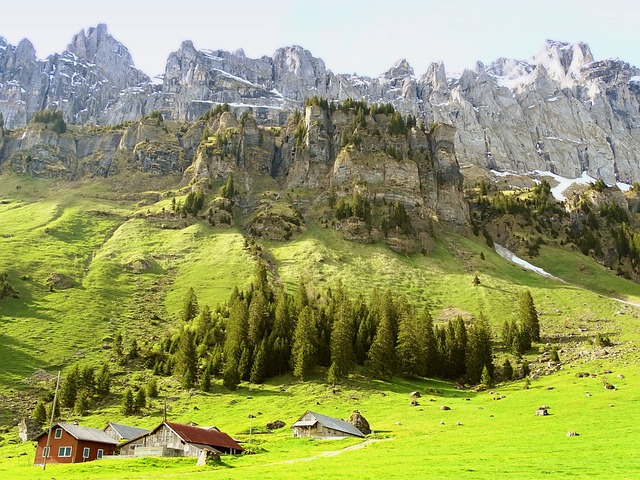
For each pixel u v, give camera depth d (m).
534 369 145.25
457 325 156.25
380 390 132.88
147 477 61.50
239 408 120.62
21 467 80.31
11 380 128.38
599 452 61.97
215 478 57.28
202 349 150.12
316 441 90.69
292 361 143.00
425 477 52.06
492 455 64.81
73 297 179.25
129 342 155.25
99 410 120.44
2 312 161.50
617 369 134.12
